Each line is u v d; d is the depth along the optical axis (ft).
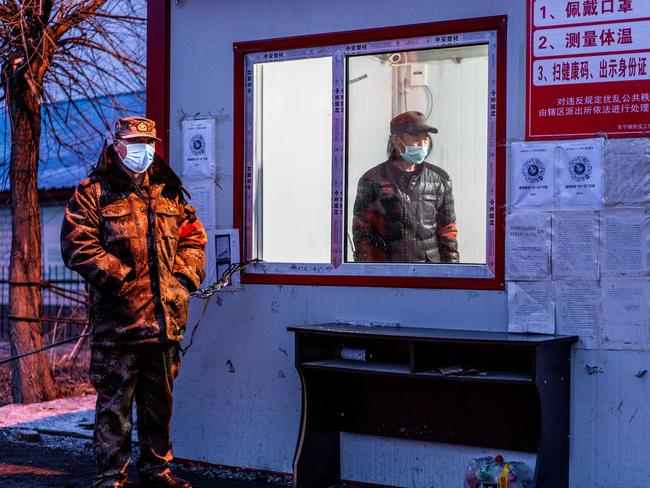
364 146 17.21
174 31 18.80
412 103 16.80
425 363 15.23
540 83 15.46
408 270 16.49
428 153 16.65
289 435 17.56
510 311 15.58
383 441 16.89
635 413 14.85
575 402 15.20
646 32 14.80
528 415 15.52
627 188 14.90
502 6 15.75
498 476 15.60
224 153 18.33
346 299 17.03
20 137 25.48
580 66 15.20
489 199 15.88
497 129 15.80
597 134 15.08
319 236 17.48
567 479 15.20
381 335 15.02
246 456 17.98
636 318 14.87
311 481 16.40
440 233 16.46
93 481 16.69
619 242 14.96
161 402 16.08
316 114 17.65
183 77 18.71
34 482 17.37
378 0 16.83
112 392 15.53
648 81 14.79
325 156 17.54
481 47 16.19
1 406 26.73
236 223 18.15
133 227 15.30
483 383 15.76
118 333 15.26
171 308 15.60
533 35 15.51
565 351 15.06
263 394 17.81
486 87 16.11
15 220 25.73
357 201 17.19
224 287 18.13
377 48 16.88
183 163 18.69
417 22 16.47
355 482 17.15
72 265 14.94
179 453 18.63
